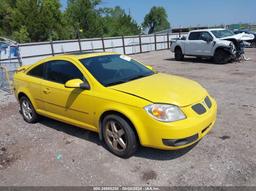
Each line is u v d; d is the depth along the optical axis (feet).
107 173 12.48
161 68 45.96
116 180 11.92
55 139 16.48
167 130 11.90
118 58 17.19
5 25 154.71
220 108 20.75
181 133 11.93
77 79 14.44
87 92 14.35
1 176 12.86
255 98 23.13
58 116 16.84
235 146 14.19
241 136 15.35
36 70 18.29
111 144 14.10
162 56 69.15
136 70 16.46
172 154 13.70
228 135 15.56
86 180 12.06
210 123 13.43
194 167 12.47
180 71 41.11
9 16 153.48
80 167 13.12
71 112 15.65
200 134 12.69
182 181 11.53
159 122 11.98
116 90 13.46
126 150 13.28
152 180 11.75
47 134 17.37
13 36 139.95
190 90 13.60
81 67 15.15
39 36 146.20
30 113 19.49
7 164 13.96
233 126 16.88
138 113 12.43
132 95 12.86
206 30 49.44
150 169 12.55
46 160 14.03
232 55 45.37
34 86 17.88
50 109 17.24
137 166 12.87
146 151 14.14
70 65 15.83
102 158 13.82
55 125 18.85
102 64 15.79
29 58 64.69
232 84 29.32
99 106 13.84
